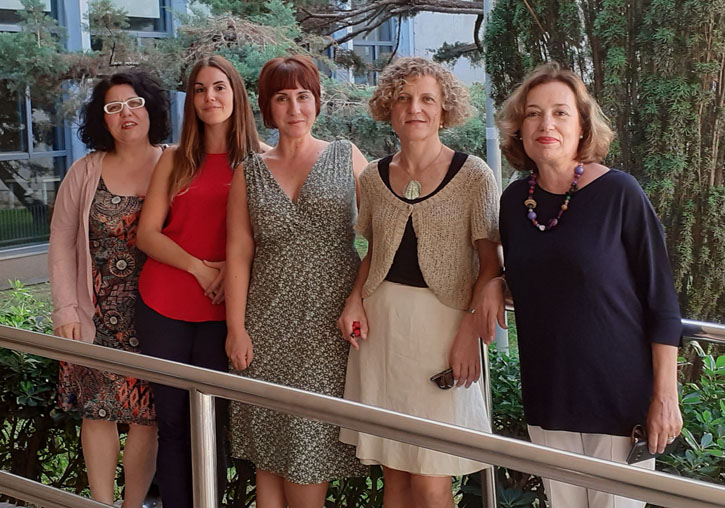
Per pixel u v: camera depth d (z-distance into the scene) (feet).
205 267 8.96
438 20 32.09
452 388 7.88
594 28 15.84
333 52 27.81
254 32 23.22
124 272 9.42
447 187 7.80
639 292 6.73
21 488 7.91
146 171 9.53
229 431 9.16
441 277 7.82
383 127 23.07
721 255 15.25
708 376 9.05
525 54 16.76
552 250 6.77
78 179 9.52
